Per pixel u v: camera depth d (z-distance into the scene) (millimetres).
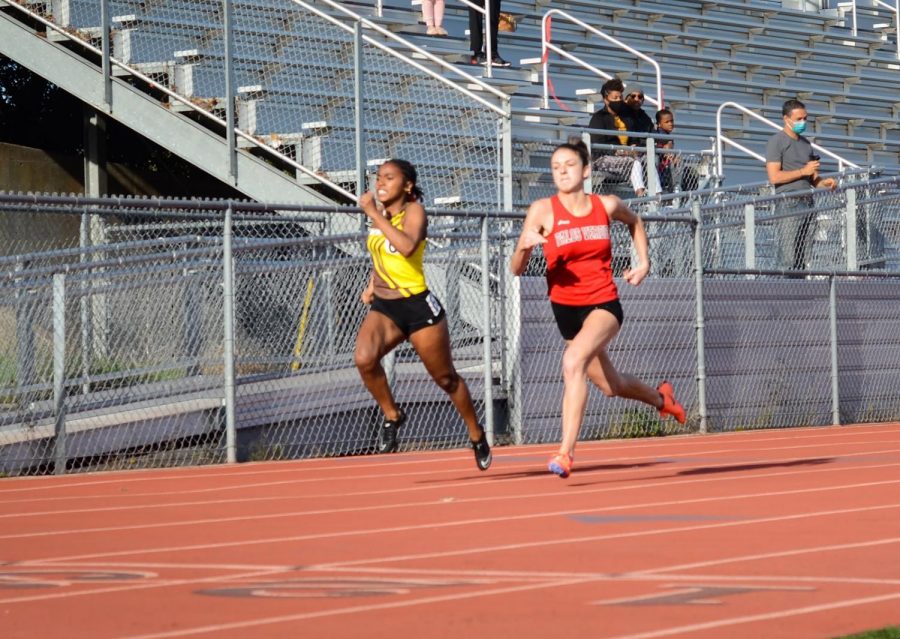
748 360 39844
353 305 32531
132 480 26312
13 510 21094
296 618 11273
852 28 83375
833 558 14430
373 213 21906
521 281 34844
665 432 37406
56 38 47406
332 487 24016
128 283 29422
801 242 42531
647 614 11180
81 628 11023
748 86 70938
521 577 13422
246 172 44000
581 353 21516
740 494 21438
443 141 44188
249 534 17438
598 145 46219
